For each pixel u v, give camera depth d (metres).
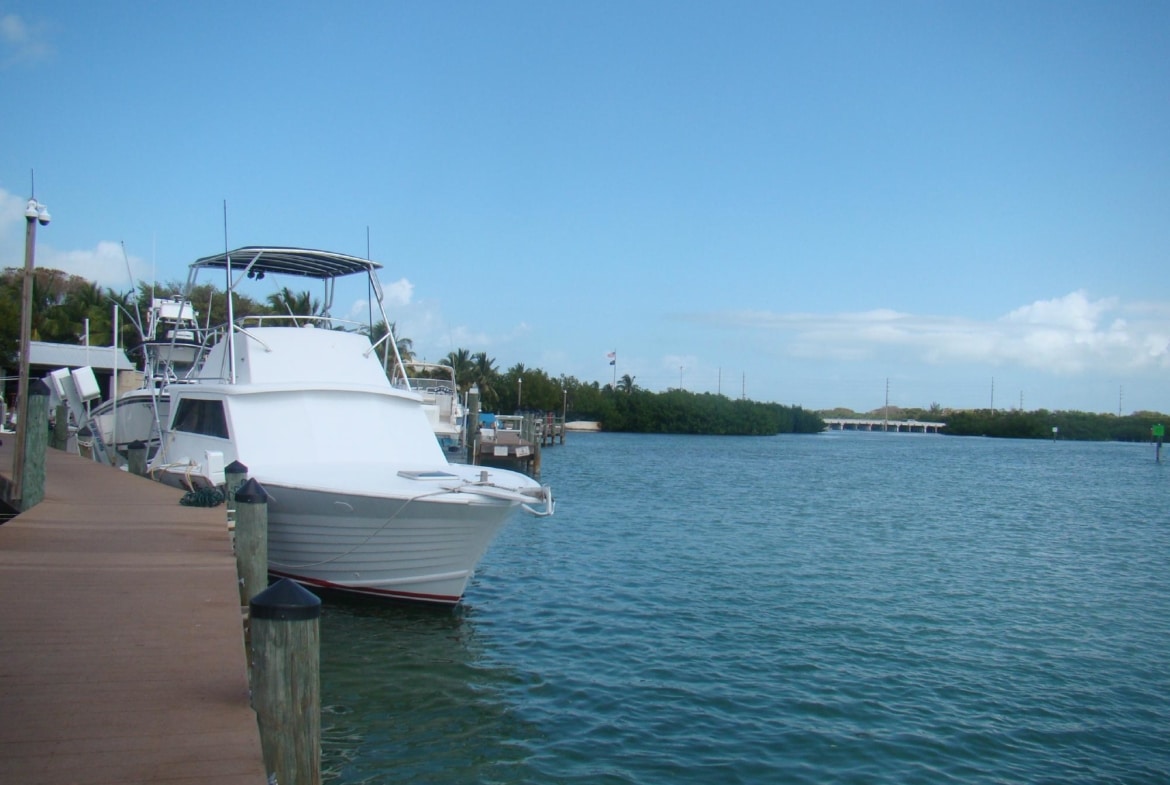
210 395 16.73
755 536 27.09
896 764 10.12
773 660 13.84
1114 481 63.03
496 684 12.25
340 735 10.41
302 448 15.94
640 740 10.52
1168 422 198.62
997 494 48.44
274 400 16.22
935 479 59.94
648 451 85.06
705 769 9.79
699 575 20.27
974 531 30.84
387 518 13.95
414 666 12.80
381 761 9.77
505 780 9.39
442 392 45.00
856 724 11.29
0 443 22.84
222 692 6.52
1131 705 12.34
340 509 13.95
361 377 17.61
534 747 10.23
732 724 11.12
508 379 119.75
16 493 14.52
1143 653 14.96
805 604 17.73
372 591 14.96
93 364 43.22
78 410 25.78
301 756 5.87
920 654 14.50
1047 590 20.19
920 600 18.58
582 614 16.27
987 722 11.52
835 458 87.56
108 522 13.01
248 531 10.92
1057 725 11.50
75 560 10.59
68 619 8.22
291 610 5.83
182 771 5.25
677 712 11.45
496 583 18.66
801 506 36.97
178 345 21.02
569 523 28.42
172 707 6.21
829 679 13.01
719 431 148.62
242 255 17.72
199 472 15.89
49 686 6.55
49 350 43.78
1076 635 16.08
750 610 17.05
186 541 11.77
